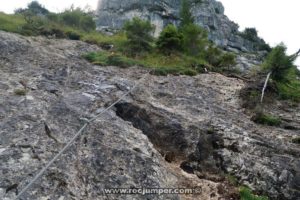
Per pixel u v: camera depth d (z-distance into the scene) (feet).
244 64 93.76
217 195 30.42
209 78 58.54
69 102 34.88
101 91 39.32
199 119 40.01
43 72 41.39
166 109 40.11
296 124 44.09
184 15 105.29
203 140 36.47
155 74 53.72
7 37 51.21
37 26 73.36
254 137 37.99
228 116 43.01
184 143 35.88
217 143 36.88
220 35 158.20
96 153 28.14
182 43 71.72
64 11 97.81
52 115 31.58
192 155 34.94
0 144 26.30
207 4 158.81
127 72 51.11
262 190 32.76
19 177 23.52
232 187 32.19
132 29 74.54
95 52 58.34
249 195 31.12
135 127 36.55
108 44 70.03
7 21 69.87
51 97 35.09
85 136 29.73
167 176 29.91
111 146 29.43
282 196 32.60
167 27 71.15
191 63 66.13
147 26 75.66
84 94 37.50
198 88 51.19
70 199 23.32
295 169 34.19
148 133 36.45
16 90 34.91
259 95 50.70
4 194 22.11
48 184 23.67
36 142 27.30
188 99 45.24
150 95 43.65
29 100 33.35
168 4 148.77
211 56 79.00
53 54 51.19
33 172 24.17
